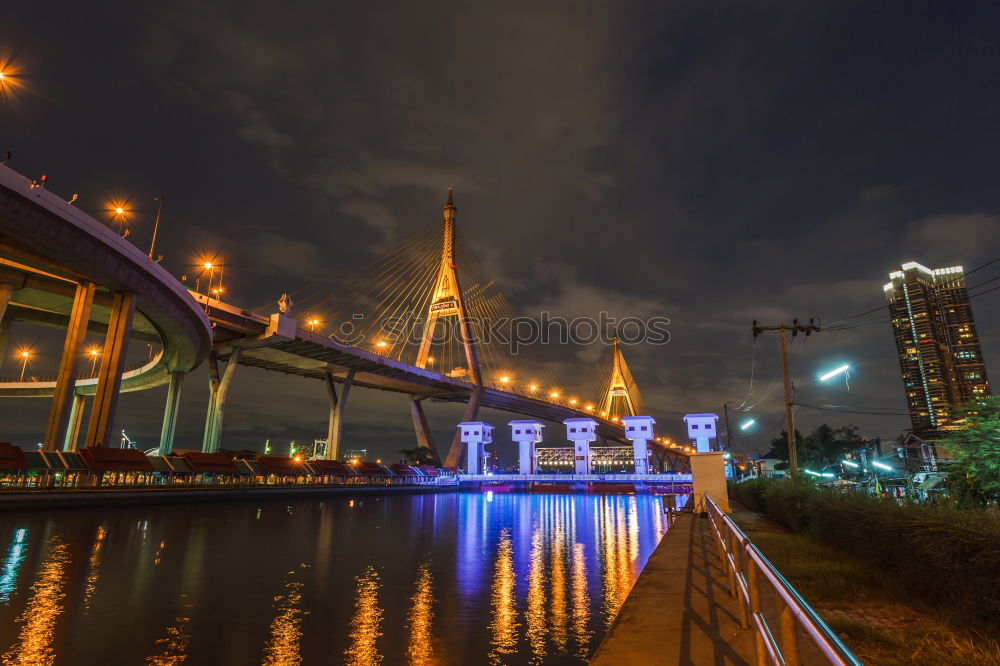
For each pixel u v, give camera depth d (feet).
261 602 56.08
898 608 29.25
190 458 221.25
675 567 39.47
